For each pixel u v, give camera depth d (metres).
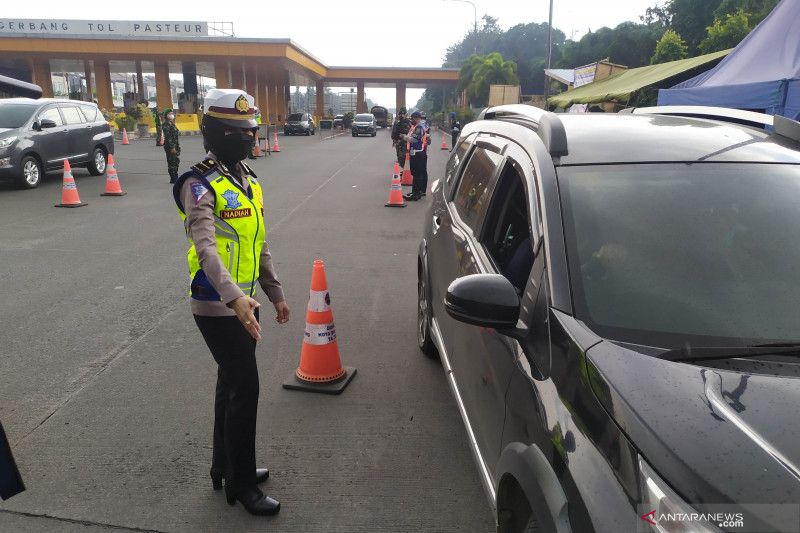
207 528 2.67
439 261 3.71
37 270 6.60
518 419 1.96
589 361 1.72
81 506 2.80
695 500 1.31
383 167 18.42
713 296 1.95
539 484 1.69
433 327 3.88
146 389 3.94
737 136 2.62
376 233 8.80
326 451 3.27
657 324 1.87
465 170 3.75
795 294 1.95
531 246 2.24
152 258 7.15
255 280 2.62
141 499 2.86
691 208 2.20
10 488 1.95
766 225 2.14
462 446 3.33
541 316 1.98
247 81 52.81
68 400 3.78
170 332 4.90
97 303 5.57
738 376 1.65
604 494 1.47
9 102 13.12
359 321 5.27
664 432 1.46
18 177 12.16
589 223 2.15
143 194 12.16
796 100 8.08
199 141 30.50
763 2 36.62
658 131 2.66
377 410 3.71
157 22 42.47
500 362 2.22
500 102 32.75
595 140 2.57
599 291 1.97
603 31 62.88
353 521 2.73
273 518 2.74
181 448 3.28
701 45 34.31
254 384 2.65
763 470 1.34
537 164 2.42
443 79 65.25
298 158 21.55
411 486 2.98
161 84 43.88
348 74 64.50
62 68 55.12
